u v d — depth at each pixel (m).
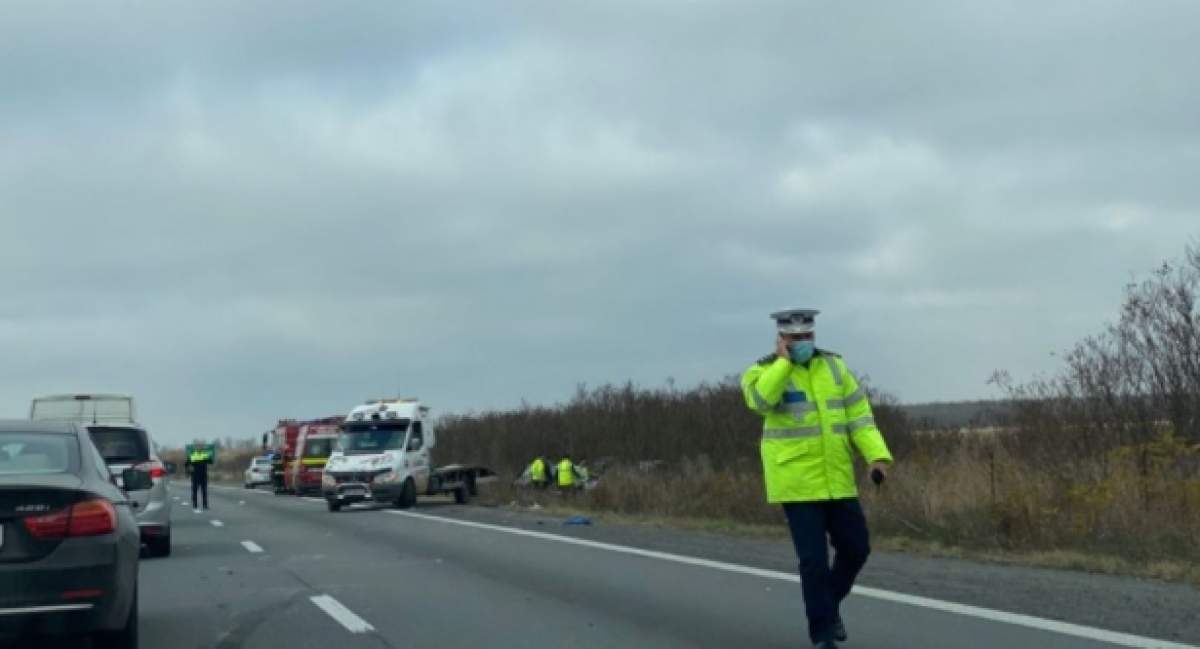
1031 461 19.52
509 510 29.73
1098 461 18.09
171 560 16.97
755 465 29.89
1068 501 15.98
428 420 33.78
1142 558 13.60
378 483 30.86
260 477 63.56
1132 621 9.62
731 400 40.38
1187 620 9.62
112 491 8.88
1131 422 20.39
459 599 12.14
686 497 24.73
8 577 7.82
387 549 17.98
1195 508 14.85
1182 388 20.23
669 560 14.95
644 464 34.12
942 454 21.33
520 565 15.05
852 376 8.27
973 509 16.80
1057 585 11.90
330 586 13.48
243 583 14.02
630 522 23.00
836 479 8.10
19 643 10.30
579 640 9.62
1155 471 16.62
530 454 45.97
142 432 17.69
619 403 43.97
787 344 8.11
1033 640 8.91
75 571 7.98
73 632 8.09
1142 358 20.84
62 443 9.12
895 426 28.75
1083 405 21.03
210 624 11.02
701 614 10.65
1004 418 22.02
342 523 24.72
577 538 18.80
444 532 21.02
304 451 47.03
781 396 8.13
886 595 11.26
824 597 8.05
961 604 10.67
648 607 11.18
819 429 8.12
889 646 8.80
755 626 9.94
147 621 11.23
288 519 26.92
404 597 12.41
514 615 10.98
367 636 10.15
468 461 48.47
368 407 32.56
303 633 10.38
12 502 7.96
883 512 17.75
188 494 49.97
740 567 13.96
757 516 21.36
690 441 39.56
